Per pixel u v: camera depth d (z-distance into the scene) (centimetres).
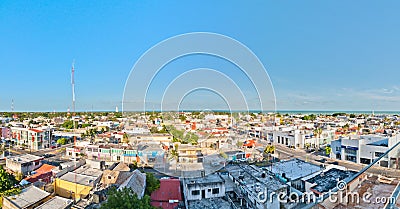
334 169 2233
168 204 1578
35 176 2452
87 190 1755
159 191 1714
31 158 2952
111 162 2762
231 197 1719
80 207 1385
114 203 1023
